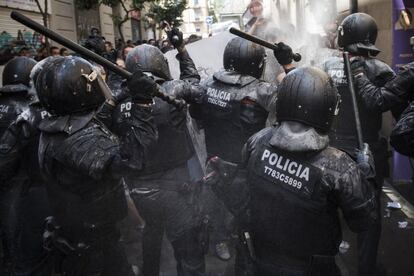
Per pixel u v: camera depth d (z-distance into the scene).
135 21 27.20
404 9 5.38
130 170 2.27
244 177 2.97
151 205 3.05
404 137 2.54
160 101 2.94
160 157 3.00
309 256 2.06
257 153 2.18
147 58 3.07
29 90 3.33
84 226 2.52
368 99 3.06
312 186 1.97
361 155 2.21
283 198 2.05
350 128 3.40
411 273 3.63
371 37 3.40
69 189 2.43
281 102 2.07
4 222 3.25
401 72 2.92
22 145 3.04
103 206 2.51
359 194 1.95
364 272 3.47
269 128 2.25
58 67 2.32
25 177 3.21
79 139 2.29
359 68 3.32
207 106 3.18
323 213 1.99
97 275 2.62
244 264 2.36
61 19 15.97
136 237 4.38
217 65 4.76
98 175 2.27
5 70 3.44
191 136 3.48
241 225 2.48
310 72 2.05
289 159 2.05
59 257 2.63
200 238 3.10
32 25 2.05
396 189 5.48
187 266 3.08
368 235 3.42
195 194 3.22
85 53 2.19
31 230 3.17
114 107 3.02
